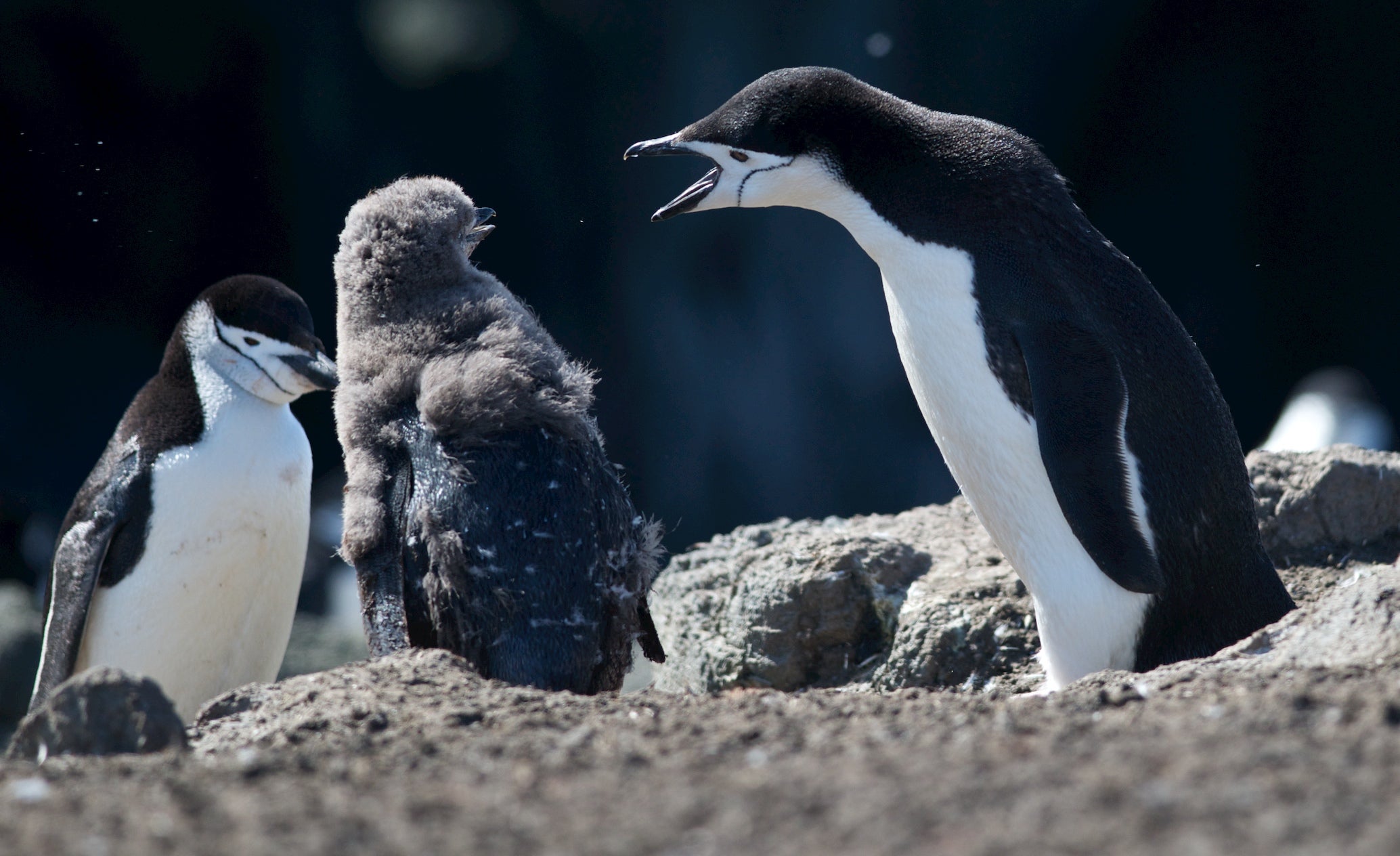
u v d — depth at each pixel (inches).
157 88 1378.0
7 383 1366.9
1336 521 466.6
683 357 1469.0
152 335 1443.2
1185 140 1556.3
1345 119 1537.9
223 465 422.3
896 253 378.0
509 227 1508.4
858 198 383.2
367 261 351.3
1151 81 1539.1
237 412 428.5
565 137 1491.1
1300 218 1567.4
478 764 209.2
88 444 1360.7
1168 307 374.6
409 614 321.7
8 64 1312.7
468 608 313.3
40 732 249.1
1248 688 240.4
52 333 1405.0
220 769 210.8
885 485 1433.3
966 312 366.3
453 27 1502.2
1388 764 175.6
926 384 380.2
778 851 164.2
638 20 1433.3
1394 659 261.4
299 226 1457.9
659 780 194.4
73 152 1365.7
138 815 188.2
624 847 168.7
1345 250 1557.6
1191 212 1573.6
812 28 1411.2
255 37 1397.6
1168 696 244.5
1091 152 1557.6
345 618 950.4
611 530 332.5
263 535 428.8
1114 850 156.1
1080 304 359.9
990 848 159.2
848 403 1449.3
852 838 165.8
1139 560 340.8
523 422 328.2
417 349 339.9
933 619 428.8
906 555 459.8
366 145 1478.8
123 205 1393.9
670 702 261.1
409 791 195.3
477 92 1499.8
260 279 436.1
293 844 174.7
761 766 199.8
